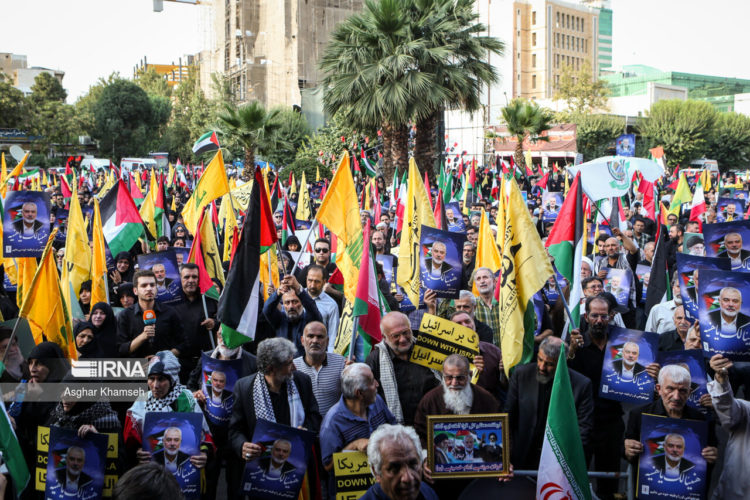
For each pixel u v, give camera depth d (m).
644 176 10.43
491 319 7.05
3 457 4.64
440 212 9.66
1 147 58.34
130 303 7.59
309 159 32.09
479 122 70.12
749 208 15.72
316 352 5.48
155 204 13.02
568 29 112.88
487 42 24.41
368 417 4.96
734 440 5.01
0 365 5.21
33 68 111.81
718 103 108.56
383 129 24.66
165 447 4.81
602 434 5.96
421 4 23.86
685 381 4.86
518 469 5.28
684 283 6.36
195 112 62.75
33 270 8.14
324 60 24.58
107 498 4.75
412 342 5.61
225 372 5.69
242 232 5.82
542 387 5.24
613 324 6.70
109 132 67.81
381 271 8.35
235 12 74.12
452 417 4.43
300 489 4.89
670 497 4.76
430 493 3.93
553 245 6.57
